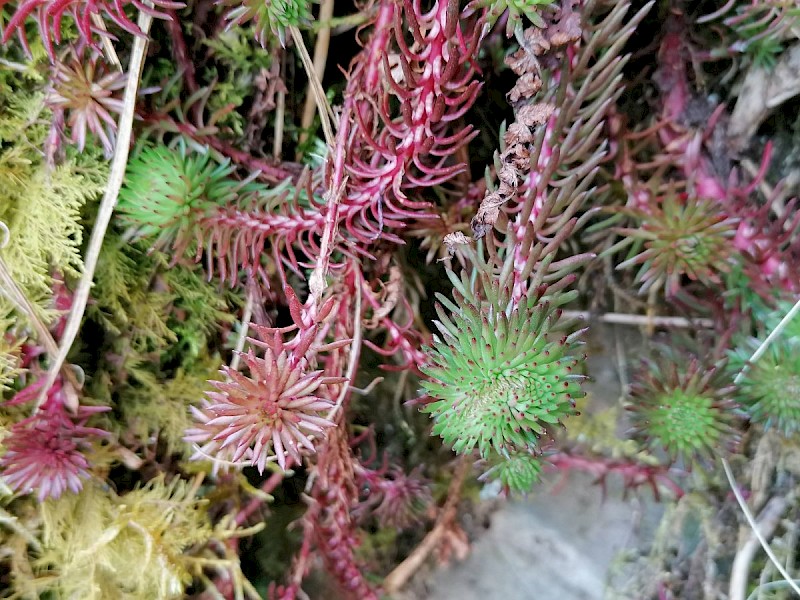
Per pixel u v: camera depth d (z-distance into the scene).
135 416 0.11
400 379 0.13
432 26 0.09
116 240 0.10
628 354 0.13
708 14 0.10
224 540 0.12
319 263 0.09
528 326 0.08
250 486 0.12
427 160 0.11
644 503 0.13
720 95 0.11
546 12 0.09
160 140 0.10
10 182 0.10
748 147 0.11
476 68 0.09
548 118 0.09
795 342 0.10
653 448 0.11
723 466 0.11
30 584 0.10
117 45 0.10
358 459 0.12
